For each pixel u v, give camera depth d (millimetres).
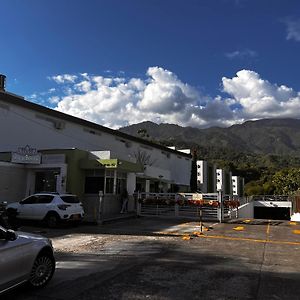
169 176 45188
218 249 12062
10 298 6414
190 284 7445
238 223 22172
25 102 28266
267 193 90562
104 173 24938
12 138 27203
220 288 7188
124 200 25672
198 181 73125
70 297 6500
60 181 23734
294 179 71062
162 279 7828
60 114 31844
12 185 23484
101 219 21141
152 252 11258
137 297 6531
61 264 9273
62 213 17734
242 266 9344
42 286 7035
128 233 16156
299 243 13961
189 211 25453
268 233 17078
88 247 12109
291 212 45938
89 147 36062
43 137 30188
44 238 7191
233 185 104000
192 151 64438
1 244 5953
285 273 8625
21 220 18734
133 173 28594
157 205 25312
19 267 6246
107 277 7953
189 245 12820
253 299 6523
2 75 29828
